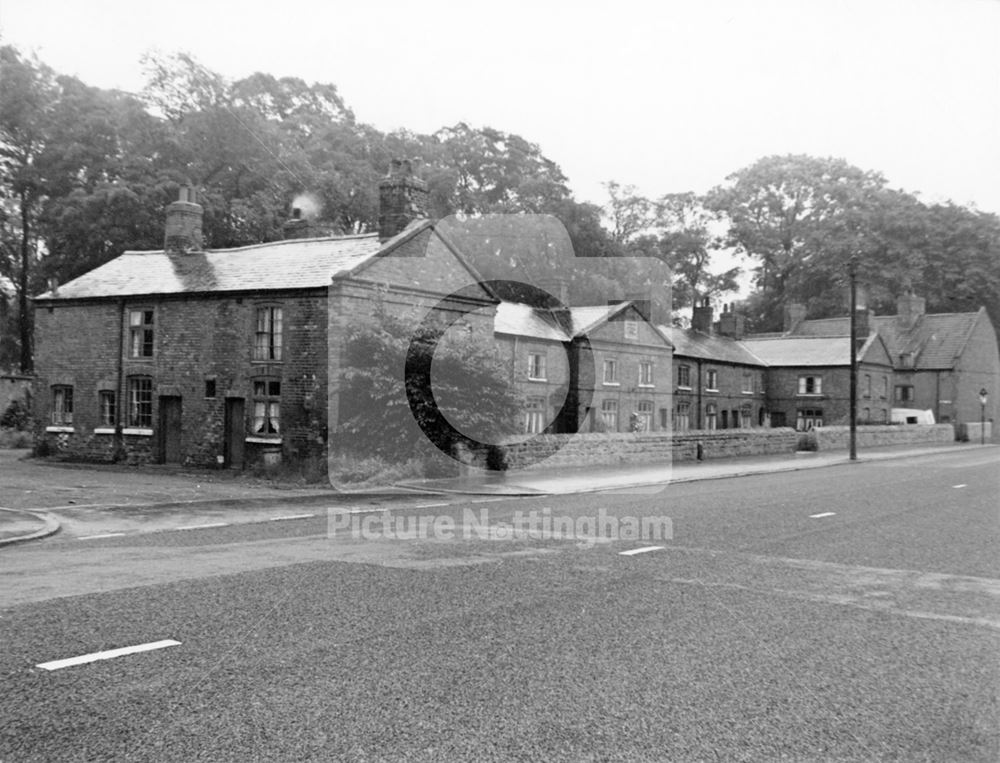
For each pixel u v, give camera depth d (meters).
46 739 5.07
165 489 20.33
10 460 29.69
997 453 47.19
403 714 5.52
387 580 9.70
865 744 5.19
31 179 46.72
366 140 52.00
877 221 80.00
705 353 50.38
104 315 28.83
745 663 6.74
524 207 48.84
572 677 6.31
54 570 10.22
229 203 45.56
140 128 45.97
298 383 24.81
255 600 8.60
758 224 84.75
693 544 12.80
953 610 8.70
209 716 5.44
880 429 52.59
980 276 76.94
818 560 11.55
